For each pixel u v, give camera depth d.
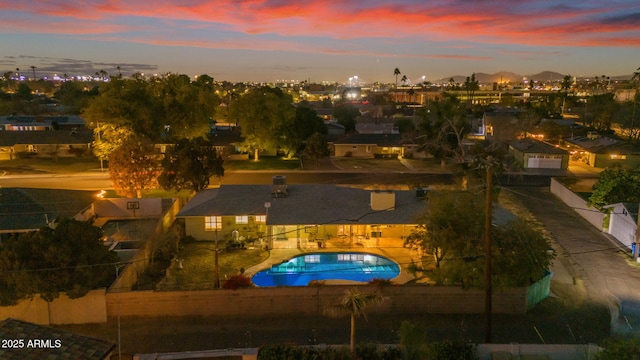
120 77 73.31
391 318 24.70
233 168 66.62
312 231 34.91
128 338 22.58
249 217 36.28
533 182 58.62
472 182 40.41
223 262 31.73
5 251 22.64
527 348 19.95
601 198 40.09
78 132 78.06
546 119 101.69
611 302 26.86
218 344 22.20
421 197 36.94
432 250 27.28
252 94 71.44
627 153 66.69
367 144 75.94
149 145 45.34
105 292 23.98
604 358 17.22
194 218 36.06
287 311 24.89
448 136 70.44
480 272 24.53
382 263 32.16
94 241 24.67
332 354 19.02
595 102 112.50
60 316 23.77
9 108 112.62
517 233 25.95
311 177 61.12
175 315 24.47
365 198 37.56
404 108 133.25
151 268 30.66
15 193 36.62
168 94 71.75
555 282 29.38
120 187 44.06
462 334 23.23
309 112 81.31
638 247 32.81
